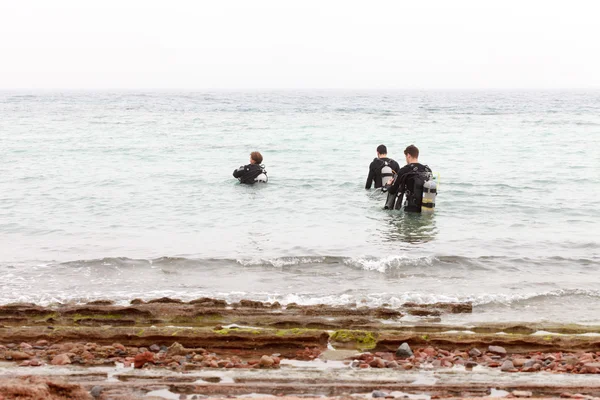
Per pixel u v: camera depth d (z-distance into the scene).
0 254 9.02
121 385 4.47
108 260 8.63
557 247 9.66
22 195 13.48
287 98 97.62
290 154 21.16
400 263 8.61
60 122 36.16
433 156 21.50
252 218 11.45
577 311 6.88
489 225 11.12
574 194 14.15
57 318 6.32
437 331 6.12
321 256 8.80
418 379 4.73
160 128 32.03
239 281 7.91
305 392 4.43
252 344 5.70
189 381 4.64
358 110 54.16
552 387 4.50
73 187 14.43
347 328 6.17
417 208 11.84
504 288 7.69
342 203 12.73
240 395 4.36
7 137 26.36
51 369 4.90
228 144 24.19
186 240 9.88
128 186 14.59
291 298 7.17
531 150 23.33
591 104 75.88
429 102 81.62
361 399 4.08
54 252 9.15
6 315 6.38
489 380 4.69
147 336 5.75
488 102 83.69
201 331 5.80
